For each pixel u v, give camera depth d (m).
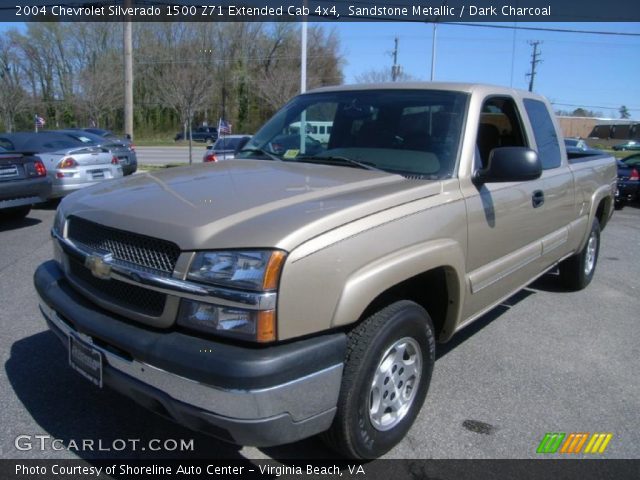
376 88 4.10
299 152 3.96
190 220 2.52
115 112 57.25
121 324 2.59
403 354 2.99
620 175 13.93
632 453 3.14
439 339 3.52
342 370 2.55
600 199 5.84
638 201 14.61
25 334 4.51
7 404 3.45
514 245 3.99
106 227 2.73
